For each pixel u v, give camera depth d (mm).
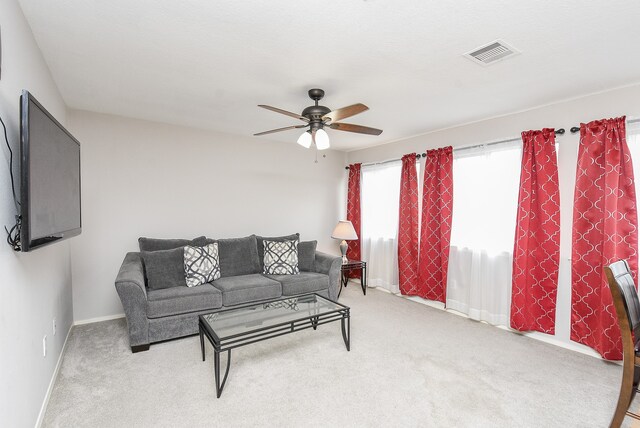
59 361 2465
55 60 2203
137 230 3693
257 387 2201
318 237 5305
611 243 2518
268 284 3471
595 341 2670
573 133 2861
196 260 3367
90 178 3420
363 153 5277
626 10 1596
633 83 2518
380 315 3674
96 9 1626
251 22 1738
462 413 1938
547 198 2977
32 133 1371
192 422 1847
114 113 3461
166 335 2848
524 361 2600
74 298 3354
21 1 1559
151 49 2051
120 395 2100
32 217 1365
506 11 1618
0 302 1277
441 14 1648
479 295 3518
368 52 2066
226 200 4320
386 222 4781
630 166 2494
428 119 3555
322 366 2492
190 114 3471
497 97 2863
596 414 1942
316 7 1598
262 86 2652
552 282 2959
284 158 4871
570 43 1931
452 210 3830
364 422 1854
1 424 1268
